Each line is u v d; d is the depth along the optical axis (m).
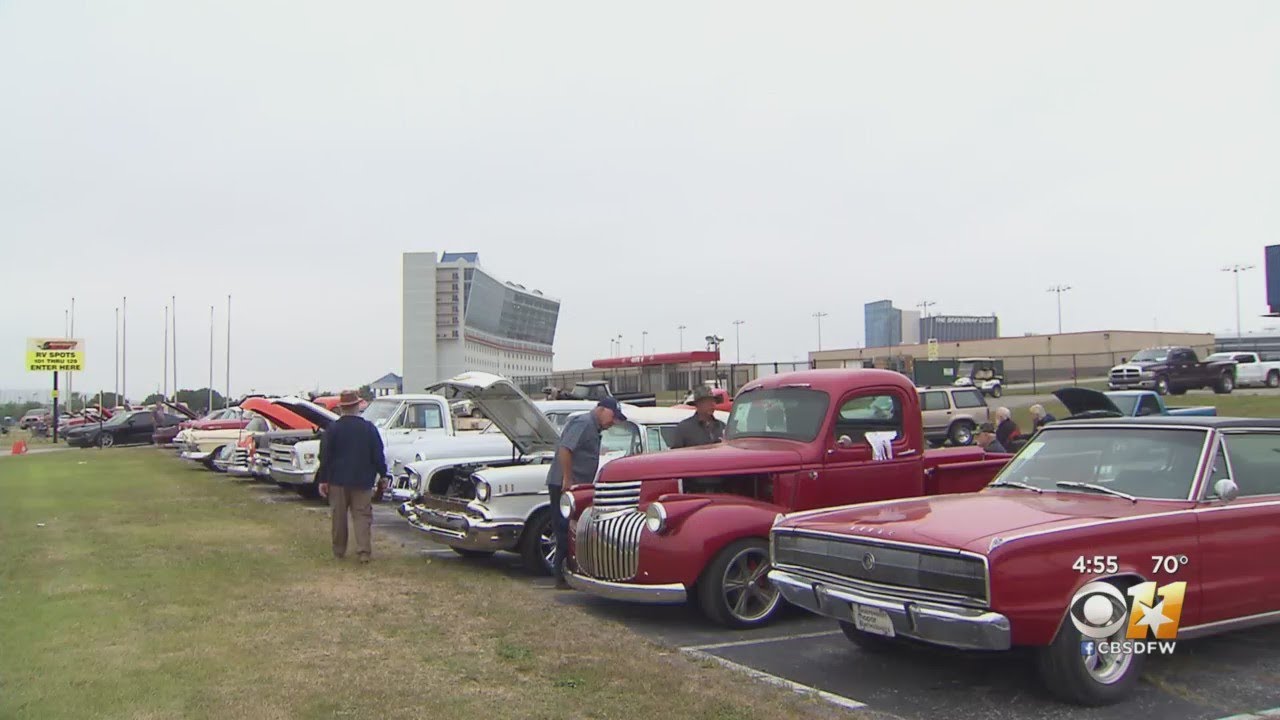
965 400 28.52
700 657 6.58
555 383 50.25
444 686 5.67
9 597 8.25
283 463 17.48
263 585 8.92
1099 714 5.42
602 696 5.48
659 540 7.68
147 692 5.52
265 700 5.38
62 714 5.13
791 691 5.71
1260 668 6.27
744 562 7.77
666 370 42.78
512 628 7.19
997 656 6.71
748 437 9.10
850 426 8.64
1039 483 6.83
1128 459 6.52
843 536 6.08
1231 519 6.00
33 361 50.75
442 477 11.12
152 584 8.85
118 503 16.42
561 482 9.32
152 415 44.12
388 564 10.32
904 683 6.11
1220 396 35.69
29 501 16.75
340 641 6.77
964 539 5.40
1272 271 44.00
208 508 15.63
